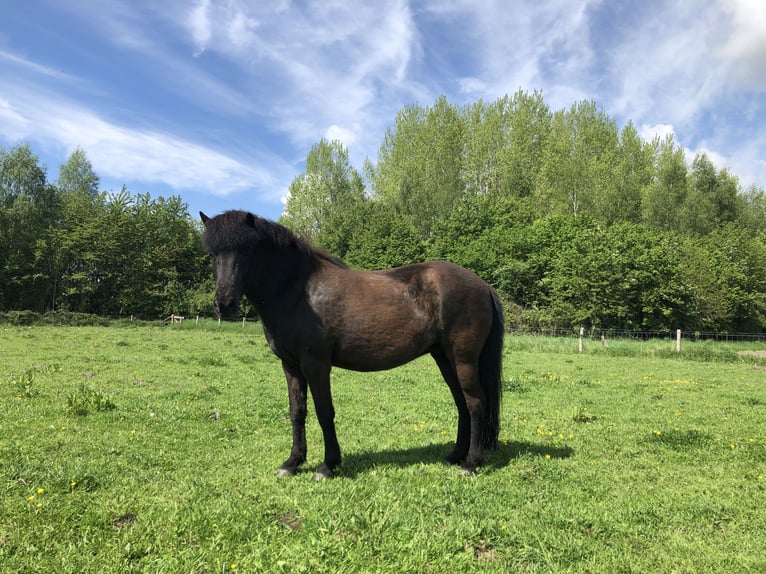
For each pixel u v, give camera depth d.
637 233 36.22
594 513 3.90
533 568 3.03
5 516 3.51
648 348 21.38
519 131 48.19
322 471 4.69
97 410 7.13
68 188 52.59
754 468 5.22
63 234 41.19
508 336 28.06
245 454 5.43
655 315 33.56
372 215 49.28
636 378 12.95
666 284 33.03
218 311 4.52
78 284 42.50
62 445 5.40
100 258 41.50
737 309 39.47
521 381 11.50
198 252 48.28
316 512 3.64
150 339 21.59
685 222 43.78
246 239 4.58
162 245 44.31
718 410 8.54
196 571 2.91
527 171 48.22
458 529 3.45
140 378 10.63
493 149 50.41
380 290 4.86
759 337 36.31
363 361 4.83
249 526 3.46
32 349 15.48
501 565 3.09
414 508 3.83
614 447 5.97
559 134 50.62
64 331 25.03
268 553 3.12
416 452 5.69
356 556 3.05
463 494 4.20
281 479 4.59
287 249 4.84
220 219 4.68
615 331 31.12
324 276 4.83
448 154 50.38
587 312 32.38
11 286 40.75
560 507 3.98
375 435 6.50
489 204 45.59
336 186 55.06
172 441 5.82
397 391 9.99
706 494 4.41
